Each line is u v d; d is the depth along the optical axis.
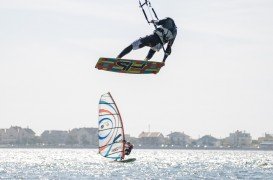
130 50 48.59
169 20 49.09
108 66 48.91
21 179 127.75
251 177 138.25
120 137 152.88
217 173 154.75
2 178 130.00
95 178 132.38
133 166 188.75
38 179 128.25
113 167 180.12
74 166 187.75
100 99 151.38
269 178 134.88
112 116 152.00
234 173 155.00
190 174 149.62
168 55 49.62
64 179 128.75
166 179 131.25
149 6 48.56
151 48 49.12
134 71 49.94
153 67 49.66
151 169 170.88
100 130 152.00
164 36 48.66
